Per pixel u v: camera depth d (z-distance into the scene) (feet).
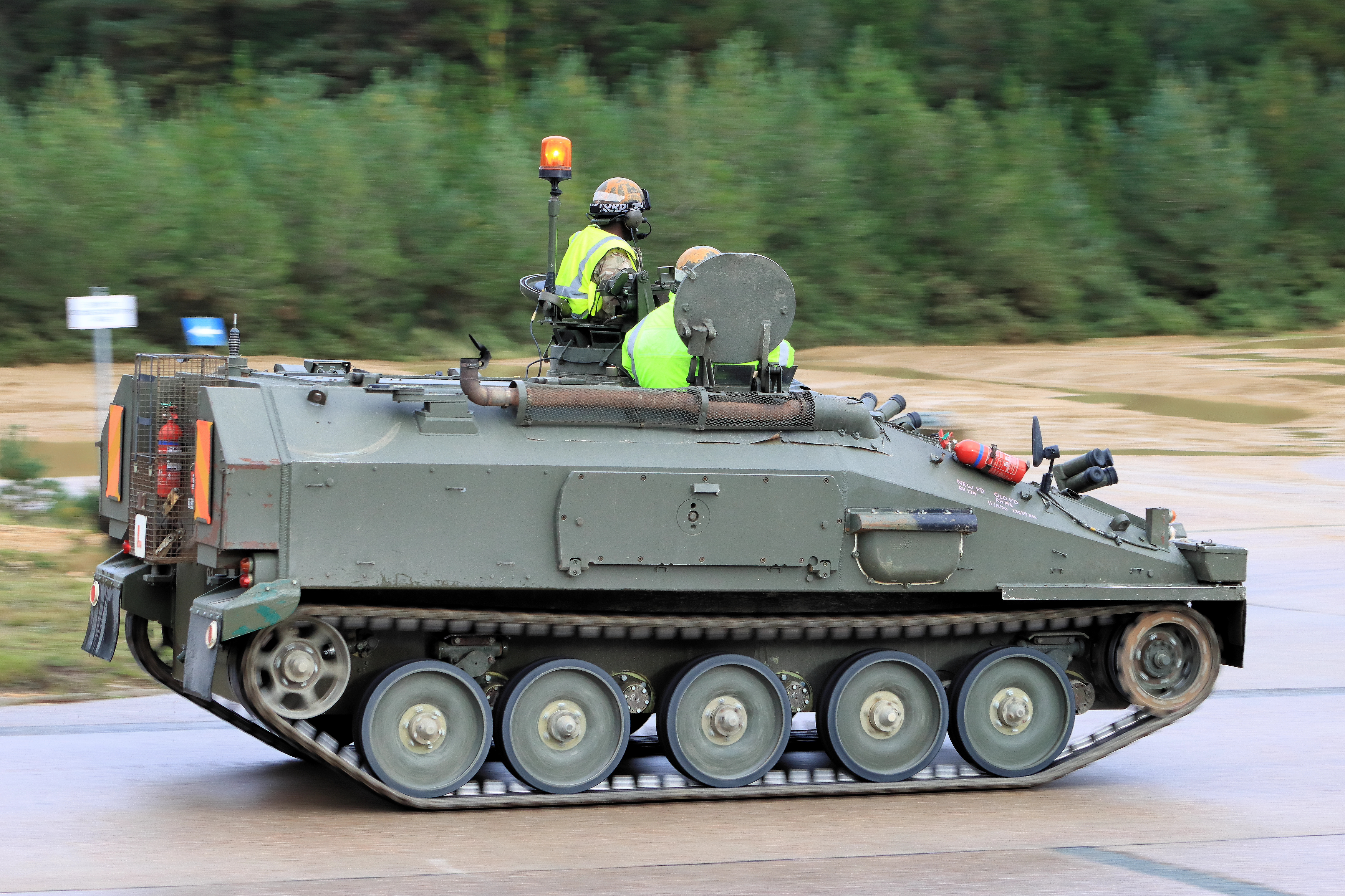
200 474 90.38
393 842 84.64
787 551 96.37
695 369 102.06
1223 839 89.30
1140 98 653.71
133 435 102.83
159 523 97.19
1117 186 597.52
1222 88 643.04
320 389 91.76
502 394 92.94
